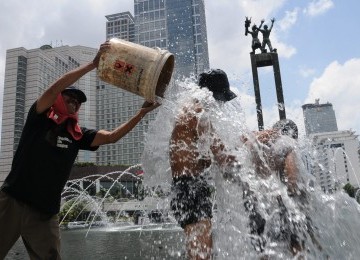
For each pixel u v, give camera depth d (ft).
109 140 10.02
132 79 9.07
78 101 9.65
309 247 9.94
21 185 8.80
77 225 97.96
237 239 9.02
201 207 8.11
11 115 232.53
